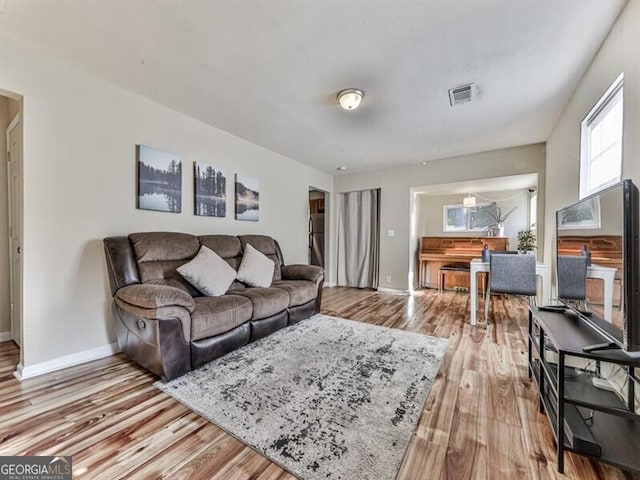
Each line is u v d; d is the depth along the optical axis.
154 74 2.27
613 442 1.20
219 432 1.40
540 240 3.82
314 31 1.77
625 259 1.12
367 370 2.06
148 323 1.87
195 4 1.56
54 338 2.10
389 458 1.23
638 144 1.44
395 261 5.21
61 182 2.14
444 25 1.71
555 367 1.68
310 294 3.32
